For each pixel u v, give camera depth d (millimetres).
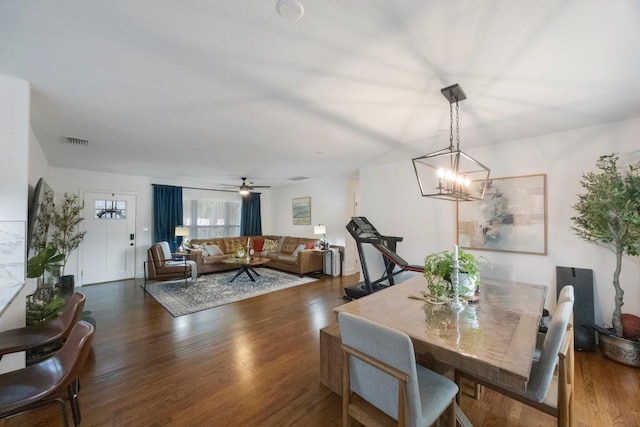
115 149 3713
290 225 8016
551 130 3002
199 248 6719
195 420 1783
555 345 1333
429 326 1559
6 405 1235
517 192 3334
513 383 1106
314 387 2137
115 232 5770
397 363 1196
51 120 2625
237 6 1236
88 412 1846
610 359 2518
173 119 2621
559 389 1381
